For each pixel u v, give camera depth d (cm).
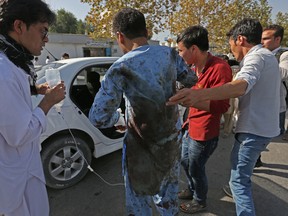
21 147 129
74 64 288
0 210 129
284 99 391
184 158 231
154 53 134
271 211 237
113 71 126
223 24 1266
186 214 232
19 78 119
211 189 273
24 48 125
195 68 198
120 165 330
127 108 144
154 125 139
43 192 149
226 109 179
